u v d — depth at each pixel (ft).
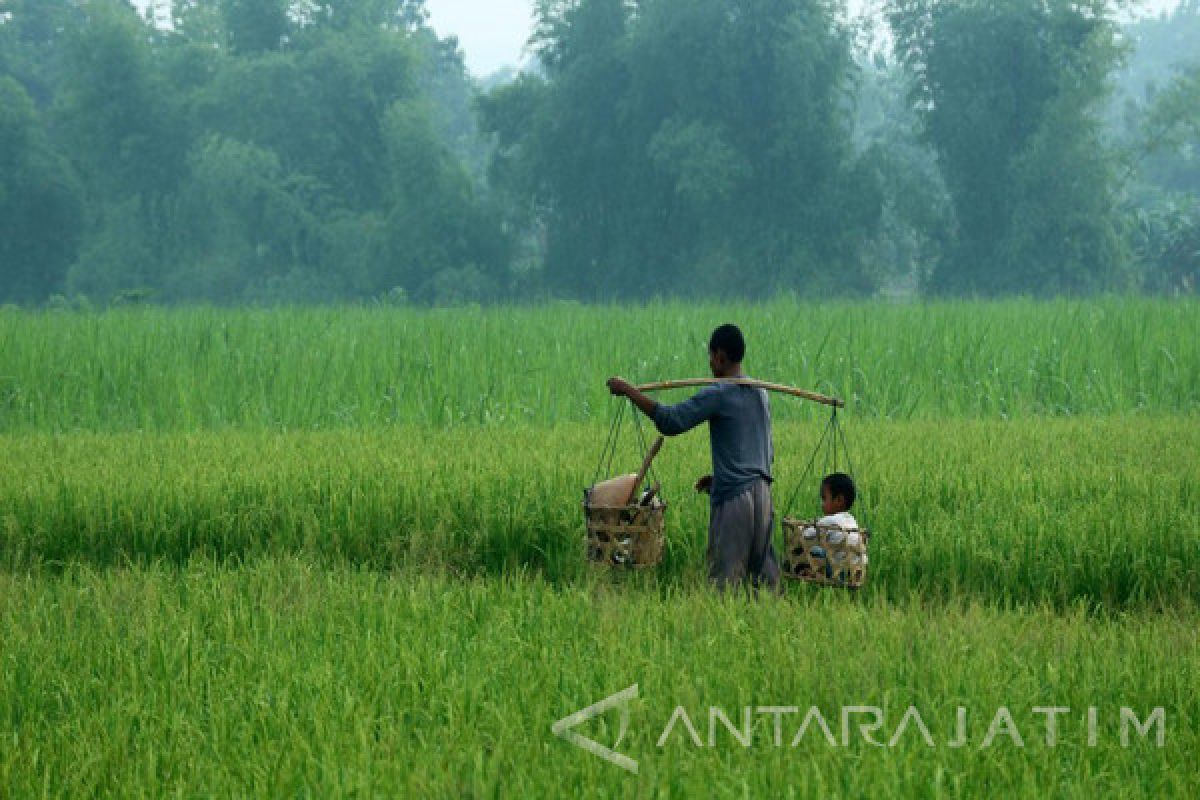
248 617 82.84
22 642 76.89
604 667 70.74
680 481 123.65
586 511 91.71
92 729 63.36
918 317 311.47
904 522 112.68
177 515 119.24
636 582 104.27
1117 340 248.11
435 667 70.28
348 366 232.73
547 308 402.31
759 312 349.61
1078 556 102.89
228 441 159.63
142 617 84.28
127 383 224.53
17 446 155.63
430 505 118.32
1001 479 122.21
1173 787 55.93
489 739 61.41
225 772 58.29
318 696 66.08
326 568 108.78
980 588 104.73
